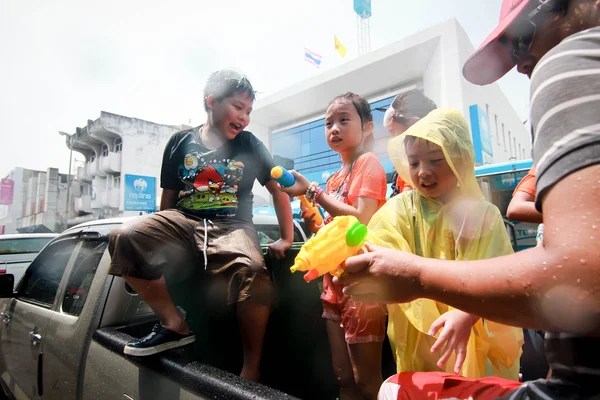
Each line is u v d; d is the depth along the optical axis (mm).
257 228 3170
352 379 1462
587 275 416
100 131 20859
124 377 1321
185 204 1634
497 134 12789
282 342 1809
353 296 712
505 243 1066
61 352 1749
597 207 419
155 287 1376
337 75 12922
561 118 468
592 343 490
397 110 1773
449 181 1086
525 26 667
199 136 1705
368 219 1415
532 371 1424
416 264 614
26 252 6523
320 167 14891
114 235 1376
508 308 509
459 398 738
